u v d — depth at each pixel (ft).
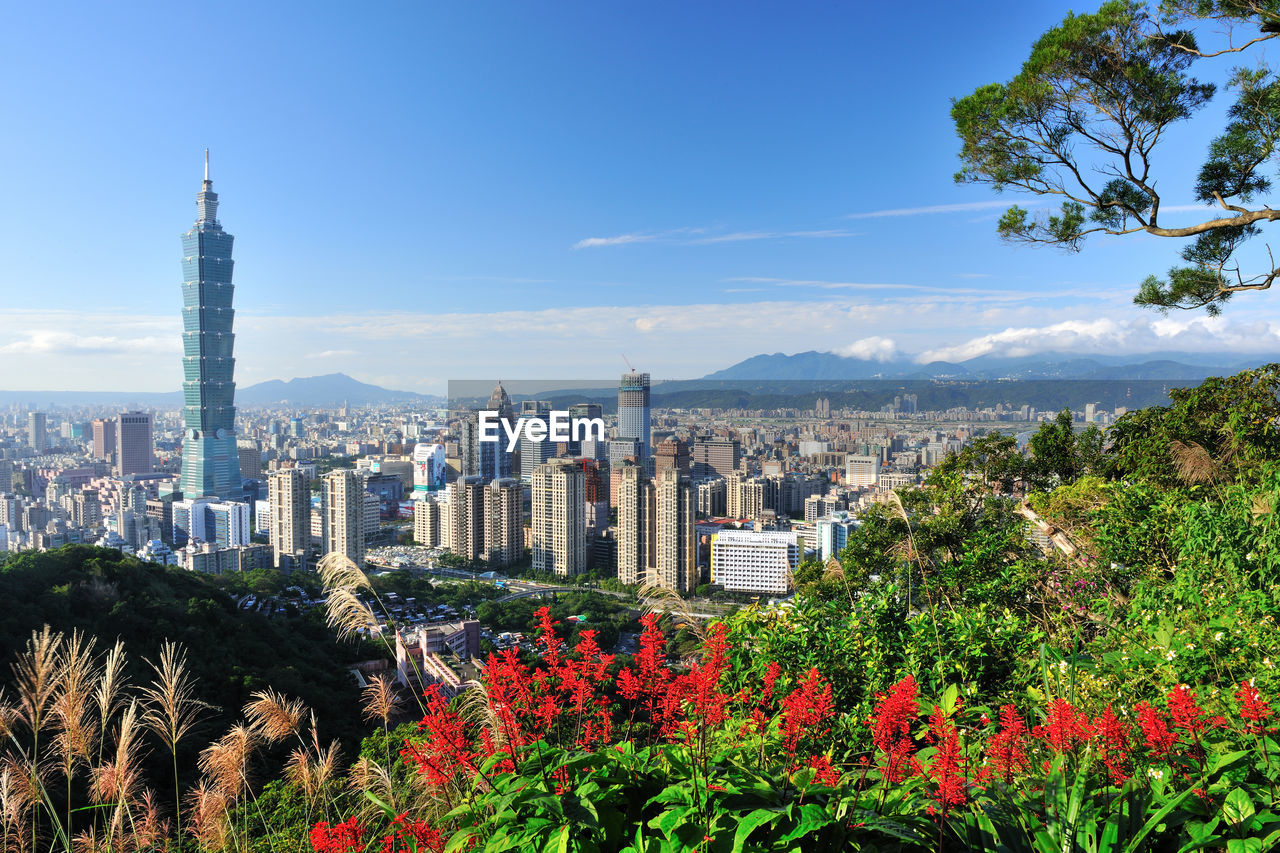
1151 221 35.24
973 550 28.19
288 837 12.82
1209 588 16.88
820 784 8.53
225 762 13.71
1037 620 22.34
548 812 8.23
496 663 8.96
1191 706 9.05
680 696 8.91
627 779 8.97
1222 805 8.16
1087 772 9.21
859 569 36.32
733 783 8.59
